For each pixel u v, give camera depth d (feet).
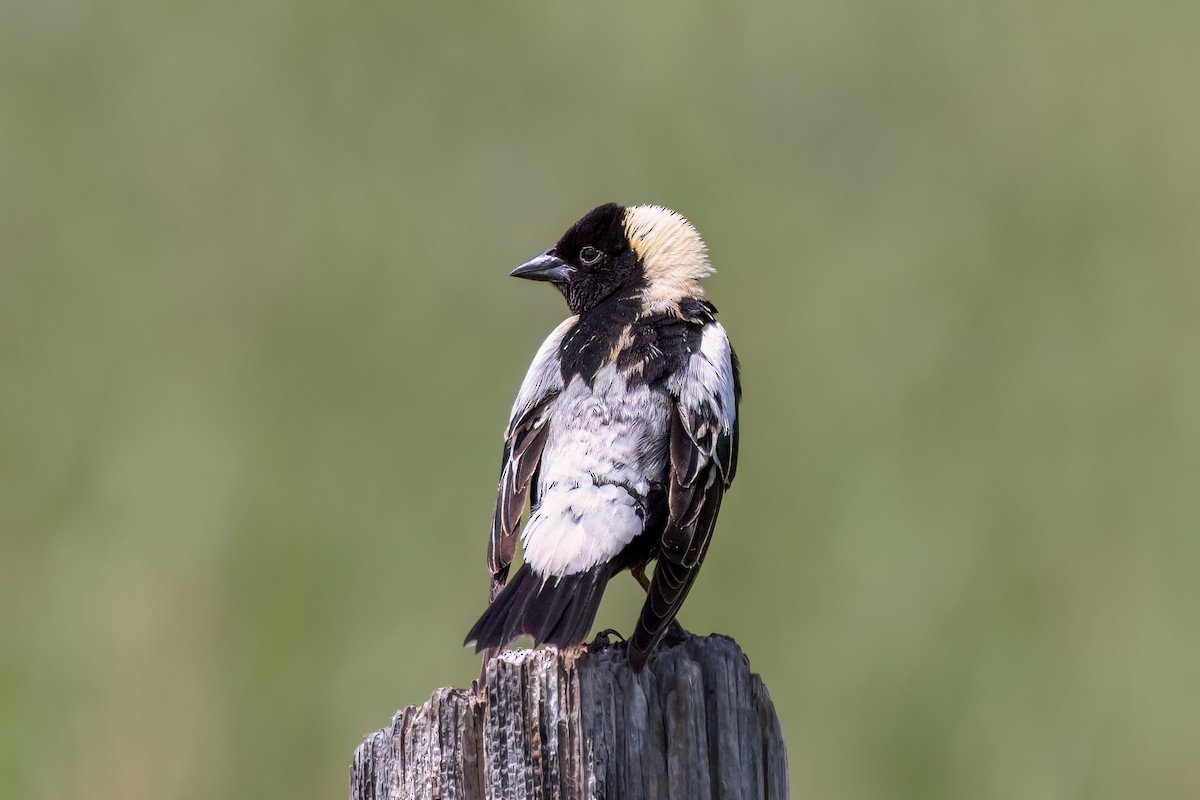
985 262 47.06
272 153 49.96
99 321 46.24
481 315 46.01
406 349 45.09
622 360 23.76
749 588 40.27
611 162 49.85
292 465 42.14
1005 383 44.57
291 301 46.55
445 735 17.92
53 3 52.65
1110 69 51.90
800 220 48.32
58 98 51.90
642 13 52.49
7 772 37.17
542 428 23.82
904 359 44.68
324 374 44.45
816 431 43.32
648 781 17.79
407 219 47.91
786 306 46.11
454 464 42.57
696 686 18.06
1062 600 39.65
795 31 52.47
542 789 17.58
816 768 37.37
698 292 27.04
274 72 51.70
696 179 48.98
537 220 48.14
